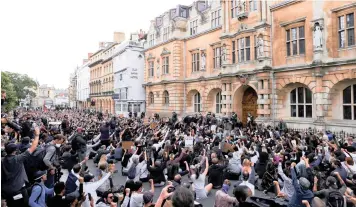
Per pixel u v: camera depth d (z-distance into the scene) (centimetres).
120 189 958
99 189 941
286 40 2505
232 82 3017
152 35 4575
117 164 1653
